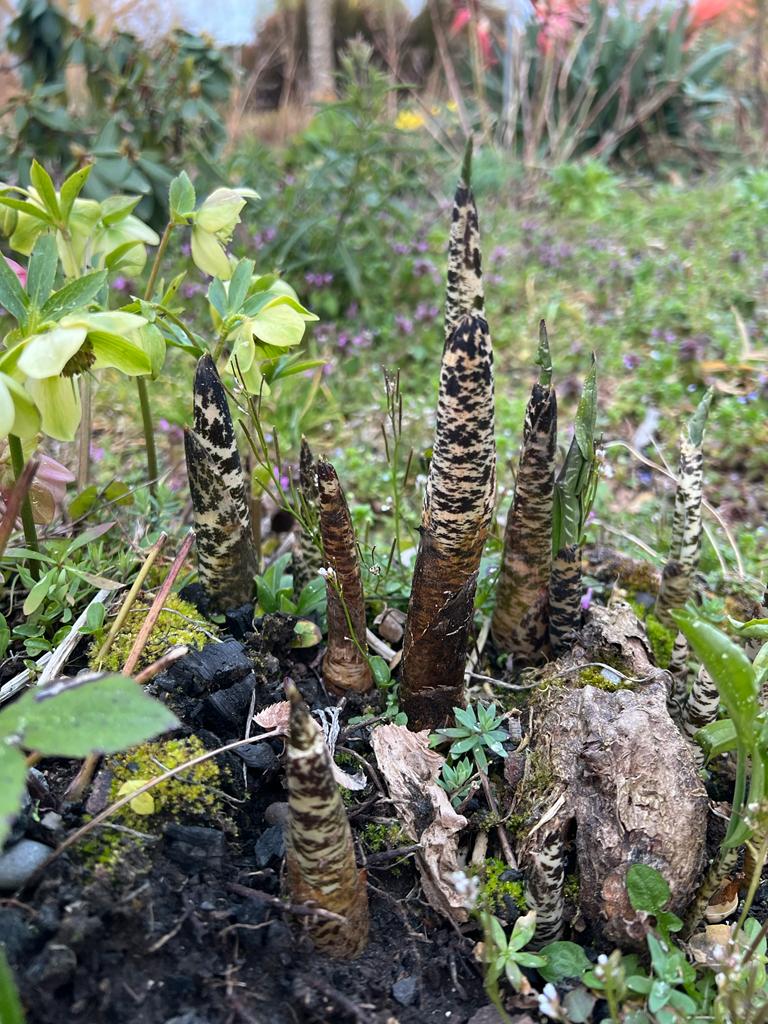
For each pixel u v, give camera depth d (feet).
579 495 1.11
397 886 0.97
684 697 1.19
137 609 1.19
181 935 0.81
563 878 0.91
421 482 1.51
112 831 0.85
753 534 1.89
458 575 0.98
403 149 3.04
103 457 2.04
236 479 1.10
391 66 5.20
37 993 0.72
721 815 1.05
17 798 0.64
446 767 1.04
